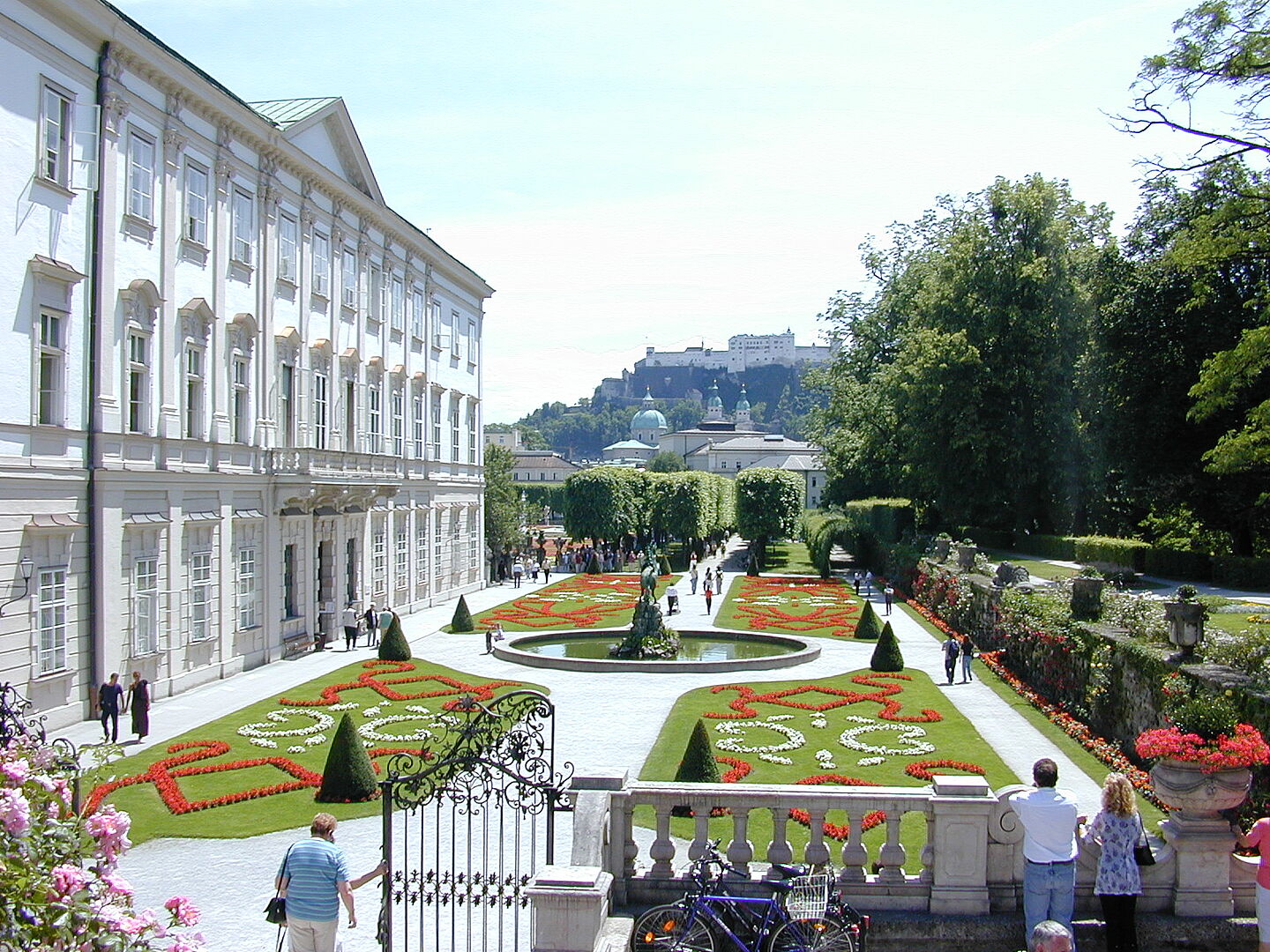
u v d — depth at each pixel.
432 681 36.69
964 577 48.00
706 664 38.09
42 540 27.70
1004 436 64.25
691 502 100.75
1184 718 13.12
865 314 88.19
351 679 36.97
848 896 13.10
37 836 8.02
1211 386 32.34
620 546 93.38
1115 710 25.80
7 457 26.44
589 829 12.58
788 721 30.11
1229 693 19.11
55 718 28.05
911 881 13.09
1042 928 9.29
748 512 92.25
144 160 32.50
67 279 28.61
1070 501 65.25
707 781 21.03
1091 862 12.96
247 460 39.12
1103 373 61.75
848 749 26.80
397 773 13.05
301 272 44.34
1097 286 62.34
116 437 30.64
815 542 88.38
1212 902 12.63
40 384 27.89
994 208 65.38
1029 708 31.67
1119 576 51.19
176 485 33.88
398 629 41.06
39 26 27.44
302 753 26.44
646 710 31.34
